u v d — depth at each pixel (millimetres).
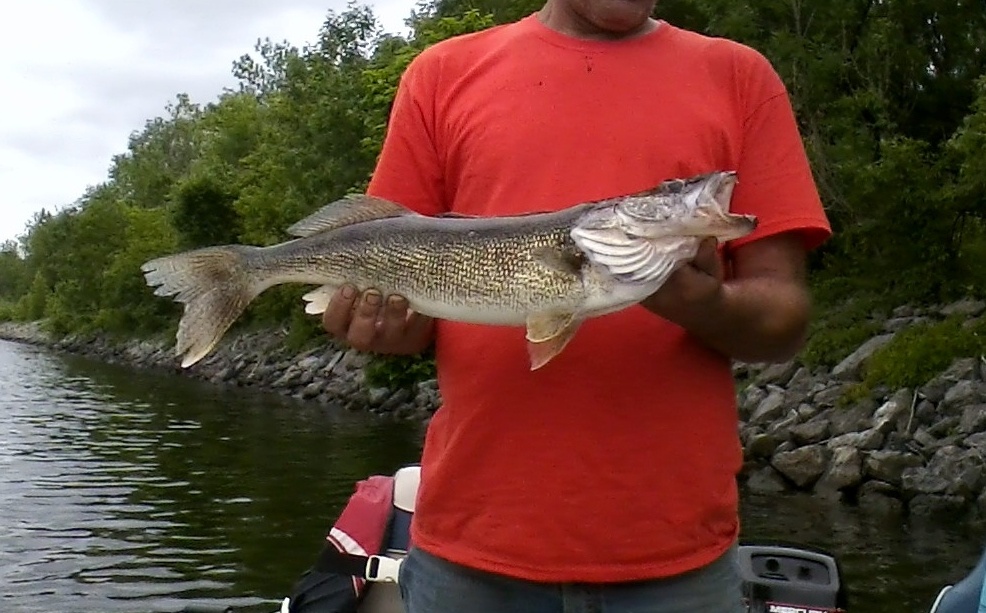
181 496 6852
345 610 2055
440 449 1279
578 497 1169
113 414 12219
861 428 7477
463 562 1216
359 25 18969
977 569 1674
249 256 1438
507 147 1279
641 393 1187
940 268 9500
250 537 5652
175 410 12727
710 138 1262
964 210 9305
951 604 1693
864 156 10320
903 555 5312
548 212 1209
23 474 7742
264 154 21531
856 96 10547
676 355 1205
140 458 8617
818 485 7082
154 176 35812
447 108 1368
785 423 7926
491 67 1347
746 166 1291
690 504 1189
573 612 1174
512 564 1183
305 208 16547
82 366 22438
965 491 6402
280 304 17719
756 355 1231
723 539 1230
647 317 1206
